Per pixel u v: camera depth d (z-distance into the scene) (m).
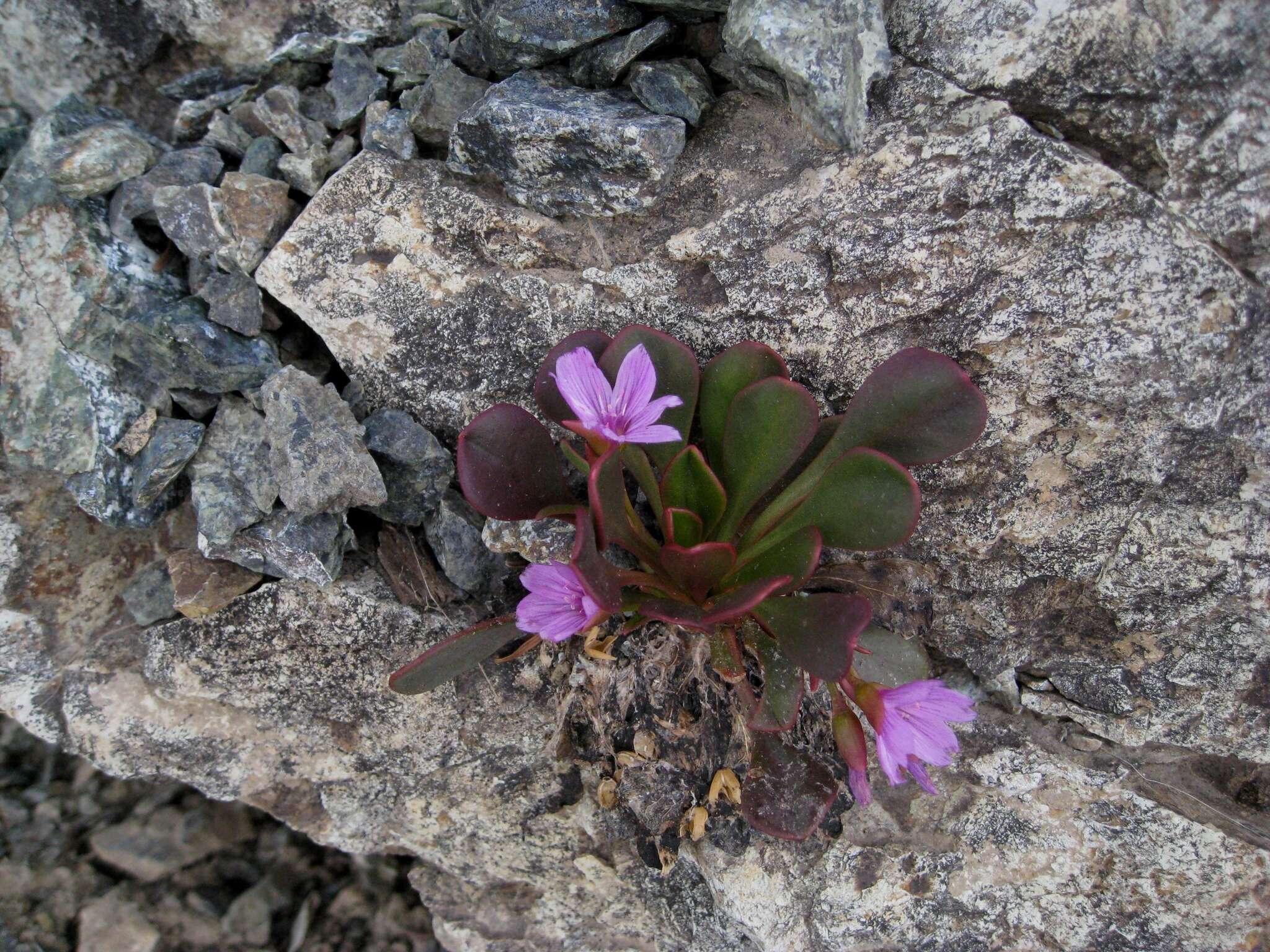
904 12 0.15
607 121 0.16
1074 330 0.15
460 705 0.19
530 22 0.16
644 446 0.17
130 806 0.24
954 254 0.15
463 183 0.17
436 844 0.21
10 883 0.22
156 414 0.18
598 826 0.19
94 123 0.19
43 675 0.19
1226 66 0.14
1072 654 0.18
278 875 0.24
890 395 0.15
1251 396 0.15
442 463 0.18
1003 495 0.16
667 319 0.17
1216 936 0.18
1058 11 0.14
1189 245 0.14
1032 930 0.18
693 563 0.15
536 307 0.17
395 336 0.18
